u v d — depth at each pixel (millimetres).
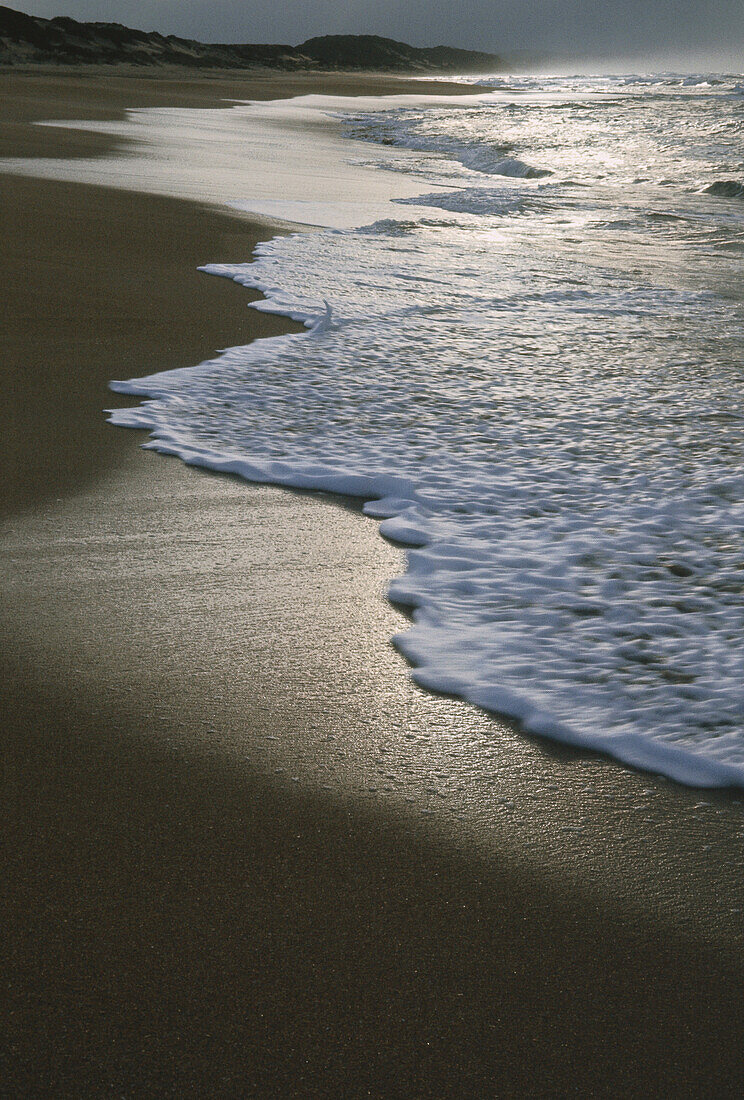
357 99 60469
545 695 3182
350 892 2283
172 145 22828
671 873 2410
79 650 3311
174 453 5344
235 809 2559
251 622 3586
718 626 3711
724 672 3354
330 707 3074
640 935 2195
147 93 46000
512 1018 1951
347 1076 1802
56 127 24469
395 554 4297
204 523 4480
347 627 3604
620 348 8320
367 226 14039
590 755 2896
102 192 14453
